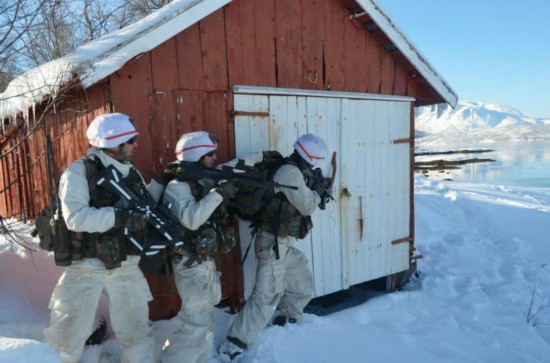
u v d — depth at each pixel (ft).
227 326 11.62
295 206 10.62
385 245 15.89
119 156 8.21
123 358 8.73
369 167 15.12
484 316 14.79
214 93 11.52
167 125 10.77
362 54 14.67
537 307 16.17
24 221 17.58
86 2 28.91
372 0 13.28
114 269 8.30
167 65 10.70
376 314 13.87
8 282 11.75
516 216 29.43
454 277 18.13
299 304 11.87
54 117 13.30
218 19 11.48
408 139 16.22
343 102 14.16
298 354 10.82
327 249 14.20
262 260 10.87
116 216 7.75
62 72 9.28
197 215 8.65
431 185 43.96
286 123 12.94
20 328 9.52
